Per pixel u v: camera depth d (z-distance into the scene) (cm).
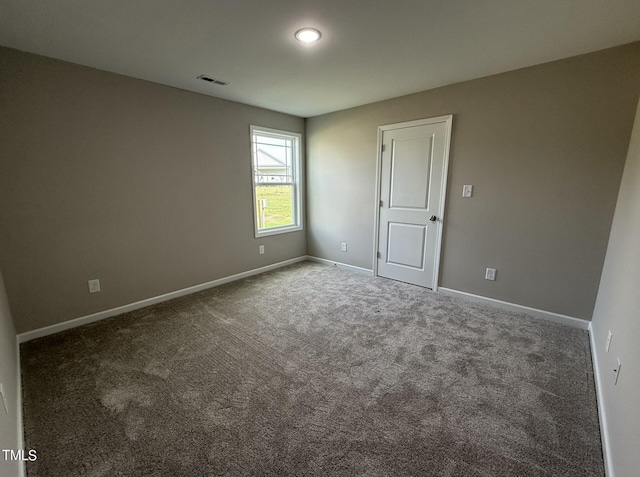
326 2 158
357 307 297
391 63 240
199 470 129
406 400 170
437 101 304
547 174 252
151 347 225
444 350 220
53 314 246
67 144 239
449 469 129
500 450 139
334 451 138
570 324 256
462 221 306
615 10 165
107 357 212
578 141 235
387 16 172
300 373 194
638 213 157
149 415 159
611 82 217
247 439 144
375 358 211
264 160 406
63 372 195
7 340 176
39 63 221
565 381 185
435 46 211
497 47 213
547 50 218
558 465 131
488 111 274
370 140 370
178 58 228
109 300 276
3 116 211
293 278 389
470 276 309
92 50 214
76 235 251
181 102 304
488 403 168
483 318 271
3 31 186
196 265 339
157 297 309
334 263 444
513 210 273
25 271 230
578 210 242
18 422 147
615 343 158
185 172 316
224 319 271
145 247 295
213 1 156
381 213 376
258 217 406
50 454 136
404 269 367
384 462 133
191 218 328
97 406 165
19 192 222
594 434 147
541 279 267
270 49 213
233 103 350
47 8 161
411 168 338
